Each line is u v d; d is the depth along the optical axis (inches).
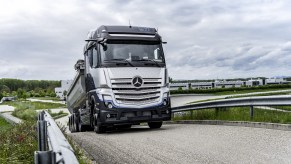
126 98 519.8
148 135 455.8
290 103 464.4
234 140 364.2
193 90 2613.2
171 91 2571.4
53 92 6668.3
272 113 541.6
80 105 701.9
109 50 526.9
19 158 259.0
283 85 2723.9
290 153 281.1
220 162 259.0
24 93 5821.9
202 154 292.0
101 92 515.8
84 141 425.7
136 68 527.2
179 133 456.8
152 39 549.6
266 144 328.8
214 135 413.4
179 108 789.2
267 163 249.8
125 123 521.0
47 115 359.3
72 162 104.2
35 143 312.3
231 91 2625.5
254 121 499.8
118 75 518.9
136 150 329.1
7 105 3693.4
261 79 3454.7
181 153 300.7
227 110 652.1
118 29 542.6
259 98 519.8
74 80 685.3
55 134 173.0
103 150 341.1
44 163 87.2
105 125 518.6
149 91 529.3
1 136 409.7
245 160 262.2
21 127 521.0
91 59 556.7
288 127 416.2
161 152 310.3
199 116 679.1
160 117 534.6
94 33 562.6
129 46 536.4
